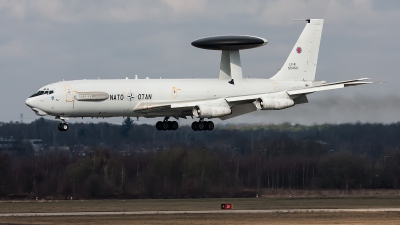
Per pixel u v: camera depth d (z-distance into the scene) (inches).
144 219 5959.6
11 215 6368.1
